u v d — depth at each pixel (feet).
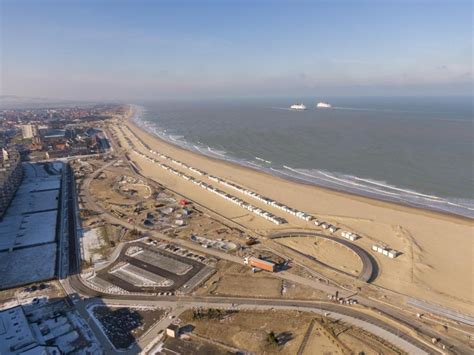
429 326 209.67
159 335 204.44
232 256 304.30
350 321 214.07
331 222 378.73
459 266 284.20
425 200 431.84
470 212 392.47
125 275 274.36
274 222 382.63
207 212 418.92
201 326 211.82
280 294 244.63
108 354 189.78
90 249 320.70
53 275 275.18
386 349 188.85
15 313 216.54
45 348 183.01
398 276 270.67
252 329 208.03
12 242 337.72
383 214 392.88
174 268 284.00
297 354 186.39
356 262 294.87
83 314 225.97
